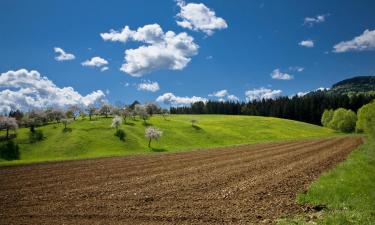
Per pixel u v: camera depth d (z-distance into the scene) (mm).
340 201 17250
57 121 133875
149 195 20406
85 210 16953
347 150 49125
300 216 15031
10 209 17438
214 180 25250
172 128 120312
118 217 15570
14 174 31734
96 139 100188
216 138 111750
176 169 32781
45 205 18234
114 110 152375
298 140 87688
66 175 30375
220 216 15469
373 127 51250
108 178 27859
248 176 26703
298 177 25328
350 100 193375
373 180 22734
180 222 14672
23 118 126562
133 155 54906
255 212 16000
